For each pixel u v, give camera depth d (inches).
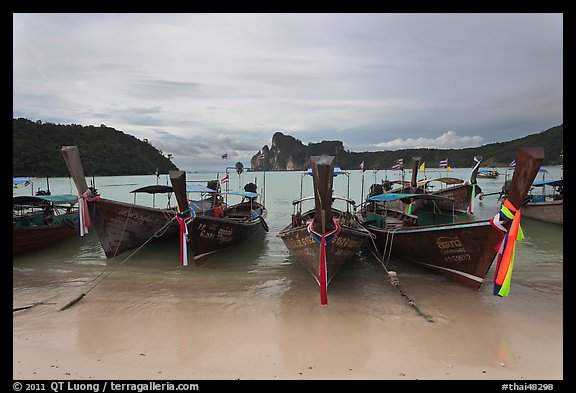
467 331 300.2
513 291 390.9
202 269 486.0
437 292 390.6
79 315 336.5
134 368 246.7
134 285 421.4
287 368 245.9
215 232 498.3
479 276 384.8
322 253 345.7
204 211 609.3
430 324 313.6
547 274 449.1
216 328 307.9
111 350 271.1
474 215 972.6
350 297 380.2
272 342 282.5
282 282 432.5
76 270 481.7
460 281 410.9
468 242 375.2
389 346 275.7
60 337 292.4
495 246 351.3
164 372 241.9
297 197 1521.9
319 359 257.8
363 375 237.3
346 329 304.8
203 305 359.6
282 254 573.6
